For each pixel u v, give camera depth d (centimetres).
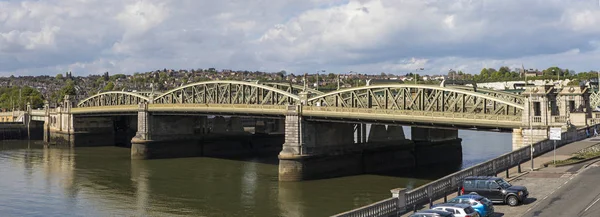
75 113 17425
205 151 14625
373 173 10438
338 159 10181
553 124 7019
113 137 18312
